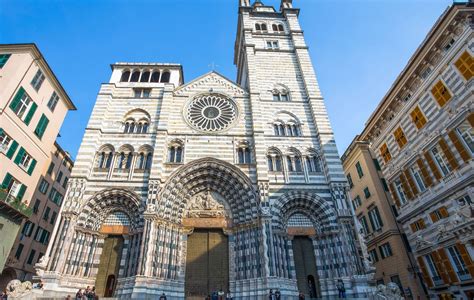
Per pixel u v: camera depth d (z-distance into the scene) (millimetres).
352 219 29938
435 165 30828
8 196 28188
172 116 37250
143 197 30703
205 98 39688
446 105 29438
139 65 42344
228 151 34719
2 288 37562
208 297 27078
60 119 38438
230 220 31812
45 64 34188
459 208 27047
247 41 46656
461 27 27844
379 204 38875
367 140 44031
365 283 26469
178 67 42906
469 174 26219
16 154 30547
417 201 33531
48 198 45719
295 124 37938
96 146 33656
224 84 41125
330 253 29109
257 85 41031
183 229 30906
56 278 25312
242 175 32625
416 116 33812
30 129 32594
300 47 45625
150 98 38688
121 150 34062
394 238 35844
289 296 26250
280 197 31578
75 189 29984
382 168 40625
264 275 26734
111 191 30750
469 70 26797
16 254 38562
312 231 30859
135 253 28156
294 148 35500
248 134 36281
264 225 29047
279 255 28406
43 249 44594
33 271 42031
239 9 53656
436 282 30641
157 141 34031
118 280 27219
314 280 28844
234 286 28047
